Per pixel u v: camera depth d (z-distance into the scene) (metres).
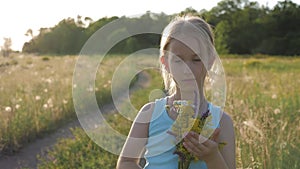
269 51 70.75
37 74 17.75
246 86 12.41
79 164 6.72
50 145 9.01
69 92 12.57
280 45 70.12
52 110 10.48
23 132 9.16
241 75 19.80
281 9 72.94
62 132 10.04
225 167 1.85
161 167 1.95
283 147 5.23
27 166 7.68
